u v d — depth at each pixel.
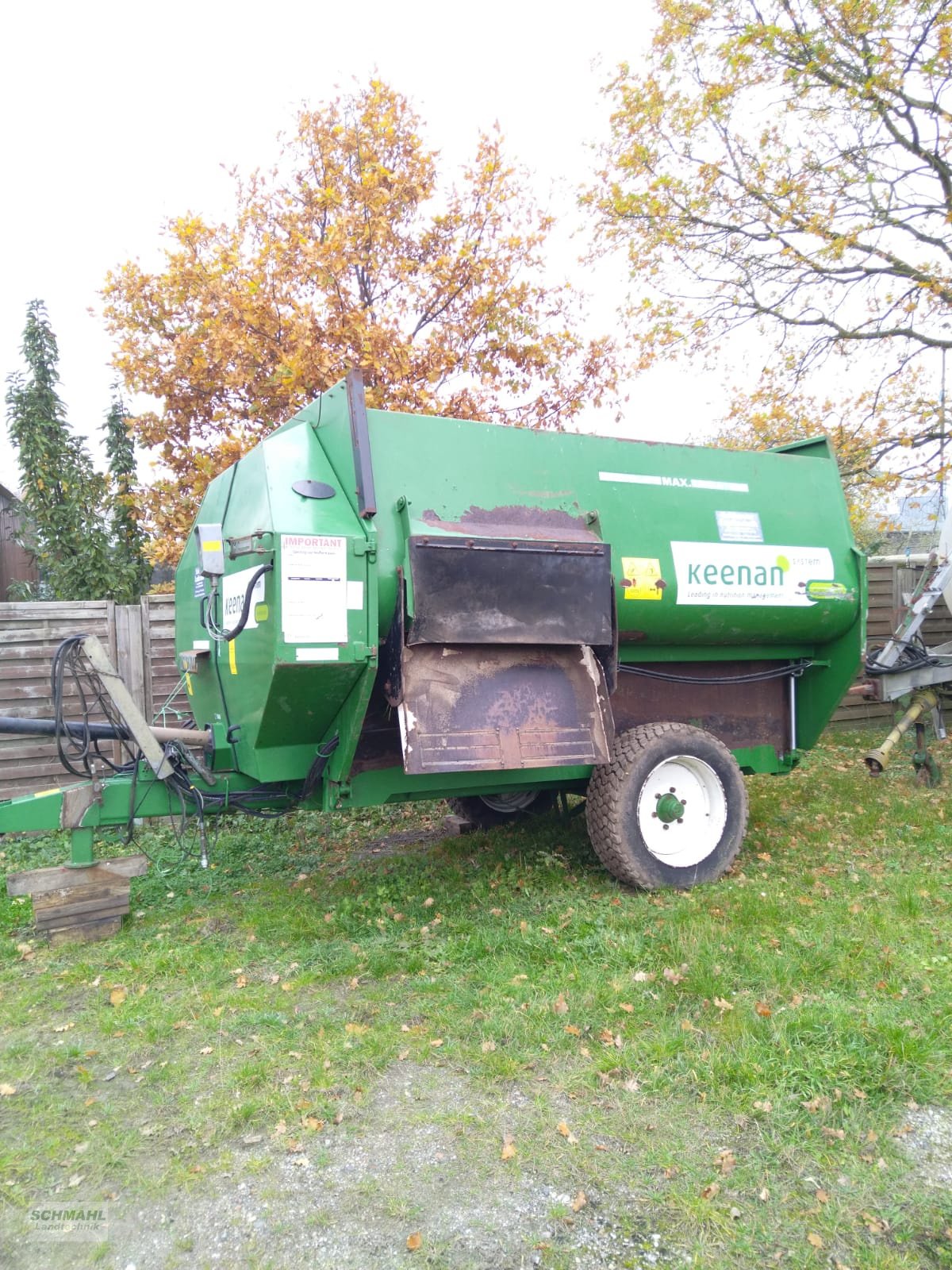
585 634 5.11
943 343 11.78
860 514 13.01
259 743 4.82
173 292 13.89
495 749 4.81
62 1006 4.27
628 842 5.51
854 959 4.40
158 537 14.32
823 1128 3.13
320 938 5.05
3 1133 3.24
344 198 13.79
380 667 4.81
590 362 14.48
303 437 5.07
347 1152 3.09
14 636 8.06
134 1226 2.75
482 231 14.37
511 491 5.26
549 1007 4.01
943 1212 2.75
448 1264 2.57
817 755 10.13
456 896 5.68
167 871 6.51
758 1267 2.55
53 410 17.44
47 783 8.16
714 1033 3.74
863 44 11.34
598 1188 2.87
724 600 5.94
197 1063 3.69
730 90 12.02
